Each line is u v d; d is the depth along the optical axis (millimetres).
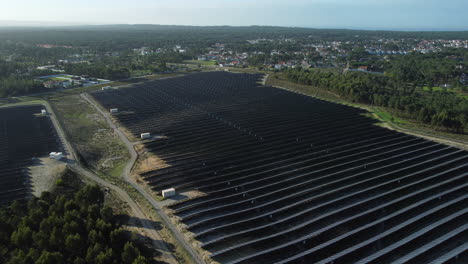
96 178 91875
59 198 73375
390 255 60906
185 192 85000
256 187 88625
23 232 58500
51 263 51875
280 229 70000
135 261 51500
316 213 76250
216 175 95625
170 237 65500
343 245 64062
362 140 127125
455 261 59562
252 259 59469
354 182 92062
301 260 59312
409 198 81438
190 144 119875
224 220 72875
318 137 128625
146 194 83375
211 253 61312
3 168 99312
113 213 73188
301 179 93375
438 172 99000
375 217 74375
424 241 65250
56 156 106500
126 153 112625
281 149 115562
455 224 70938
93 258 54844
